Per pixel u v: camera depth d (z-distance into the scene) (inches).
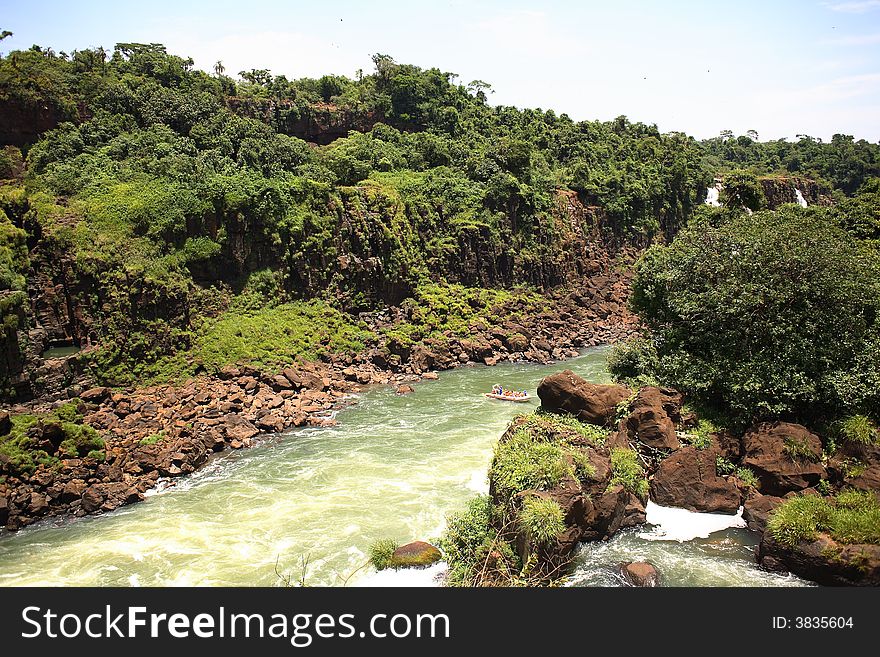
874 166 6318.9
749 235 1293.1
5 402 1524.4
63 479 1219.2
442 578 898.1
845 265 1168.2
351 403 1823.3
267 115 3228.3
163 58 2999.5
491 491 1008.9
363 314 2452.0
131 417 1526.8
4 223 1795.0
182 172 2210.9
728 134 7687.0
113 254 1892.2
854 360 1118.4
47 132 2368.4
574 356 2481.5
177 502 1200.2
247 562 974.4
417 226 2773.1
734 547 939.3
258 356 1980.8
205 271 2118.6
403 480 1267.2
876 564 788.6
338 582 904.3
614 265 3772.1
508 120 4325.8
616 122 5172.2
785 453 1031.0
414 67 4023.1
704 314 1259.8
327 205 2444.6
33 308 1804.9
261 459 1405.0
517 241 3132.4
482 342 2397.9
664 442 1088.8
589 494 957.2
